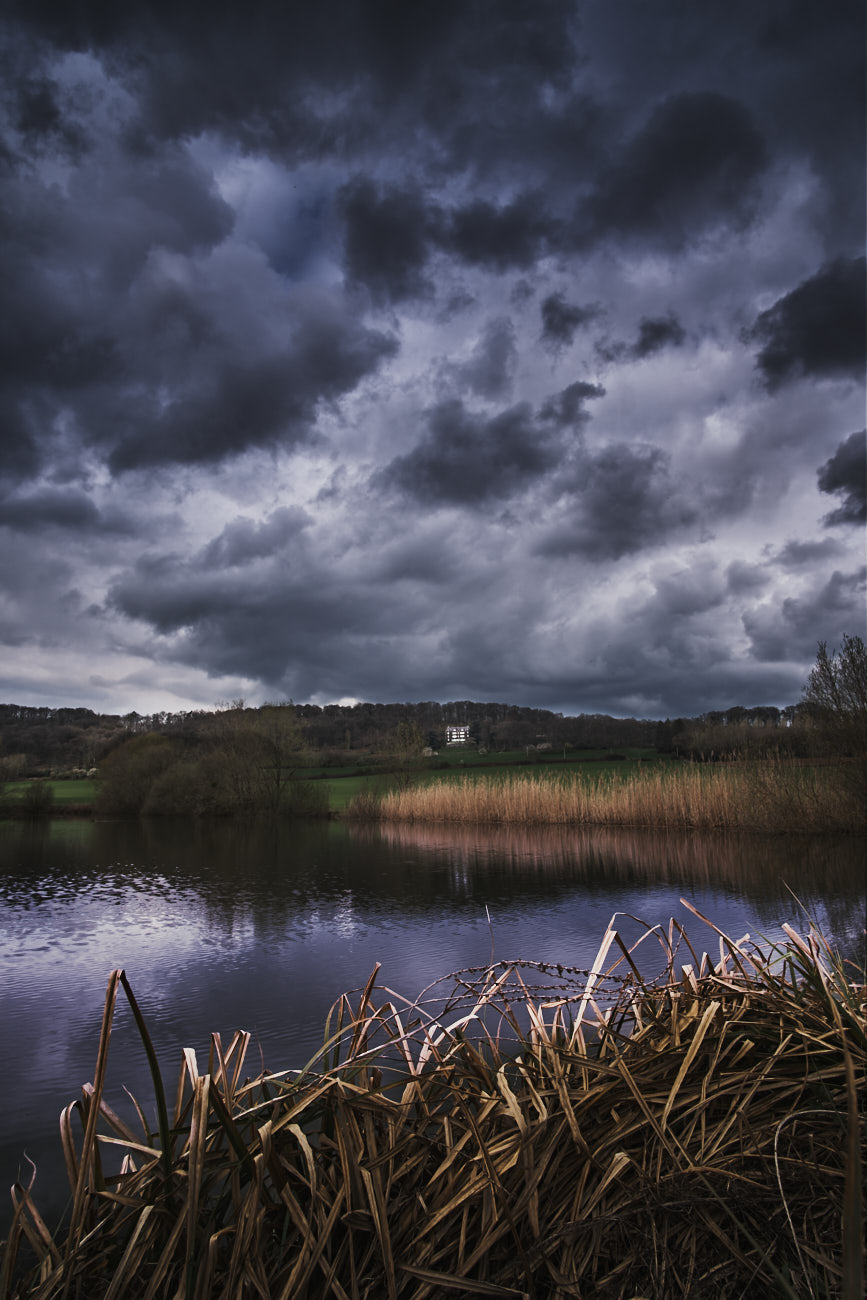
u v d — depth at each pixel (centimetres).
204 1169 150
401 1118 157
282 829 3881
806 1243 129
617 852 2392
